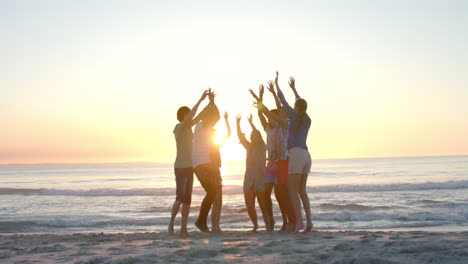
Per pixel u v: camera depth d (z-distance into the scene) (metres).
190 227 11.96
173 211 6.81
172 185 41.81
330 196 23.38
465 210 15.09
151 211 17.89
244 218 13.23
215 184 7.07
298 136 6.48
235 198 23.47
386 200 20.61
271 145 7.00
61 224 13.20
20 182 55.81
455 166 81.06
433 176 47.06
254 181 7.51
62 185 45.75
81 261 4.41
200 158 6.92
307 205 6.71
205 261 4.16
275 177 7.31
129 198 24.70
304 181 6.72
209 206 7.22
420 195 22.92
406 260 3.84
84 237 7.50
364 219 13.26
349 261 3.76
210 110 6.85
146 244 5.64
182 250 4.75
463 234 6.04
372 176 51.09
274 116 6.70
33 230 12.39
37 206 21.06
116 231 11.87
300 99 6.48
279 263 3.96
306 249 4.82
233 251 4.79
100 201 23.20
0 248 6.00
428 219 12.93
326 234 6.51
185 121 6.55
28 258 4.84
